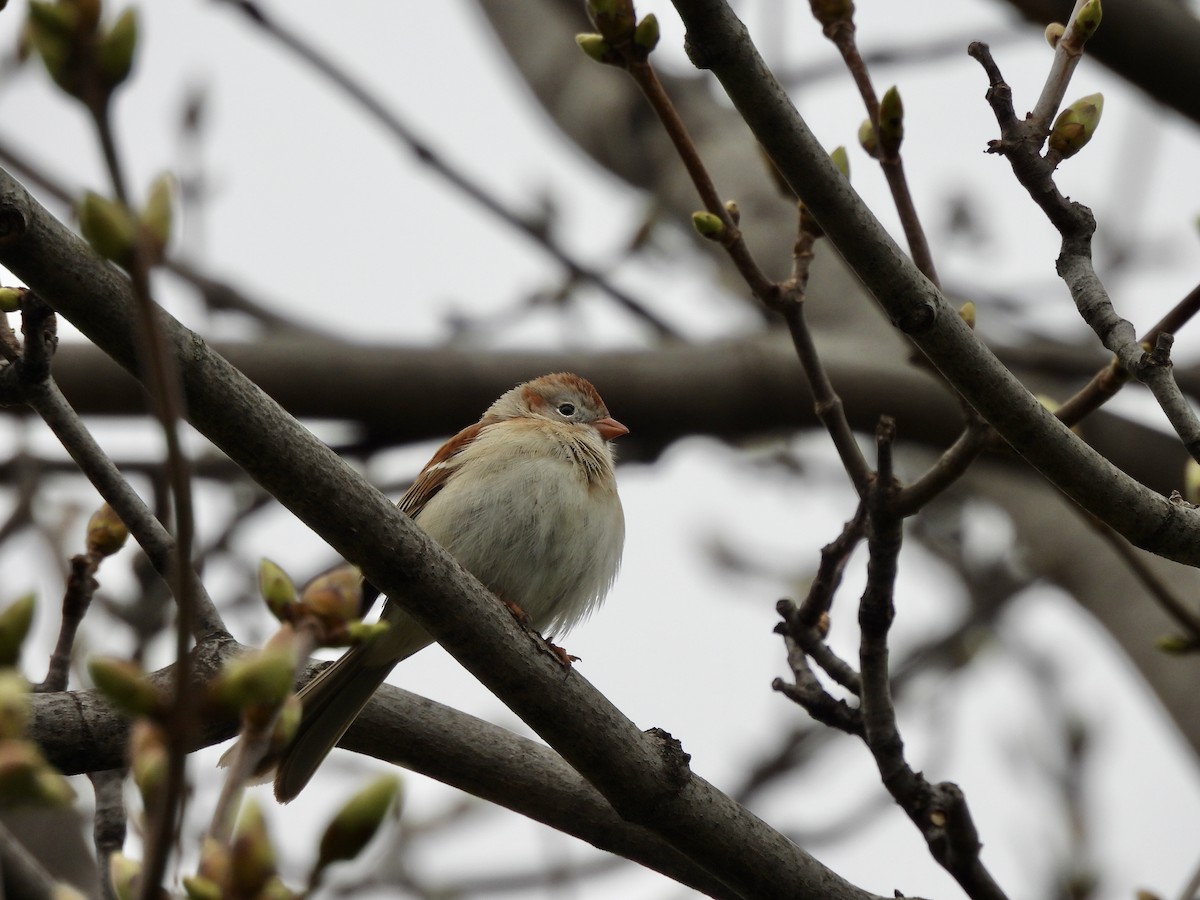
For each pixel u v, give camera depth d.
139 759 3.68
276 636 4.01
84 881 10.45
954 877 7.70
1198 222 7.62
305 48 12.49
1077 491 6.63
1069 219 6.70
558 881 12.31
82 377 11.88
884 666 7.63
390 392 12.44
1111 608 12.38
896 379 13.16
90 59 3.45
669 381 13.03
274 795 7.74
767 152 6.30
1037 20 11.23
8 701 3.64
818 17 7.63
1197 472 7.62
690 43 6.09
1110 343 6.58
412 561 6.44
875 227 6.37
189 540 3.61
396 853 12.66
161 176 3.70
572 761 6.95
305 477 6.18
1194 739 11.27
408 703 7.84
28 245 5.46
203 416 5.97
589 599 10.15
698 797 7.08
